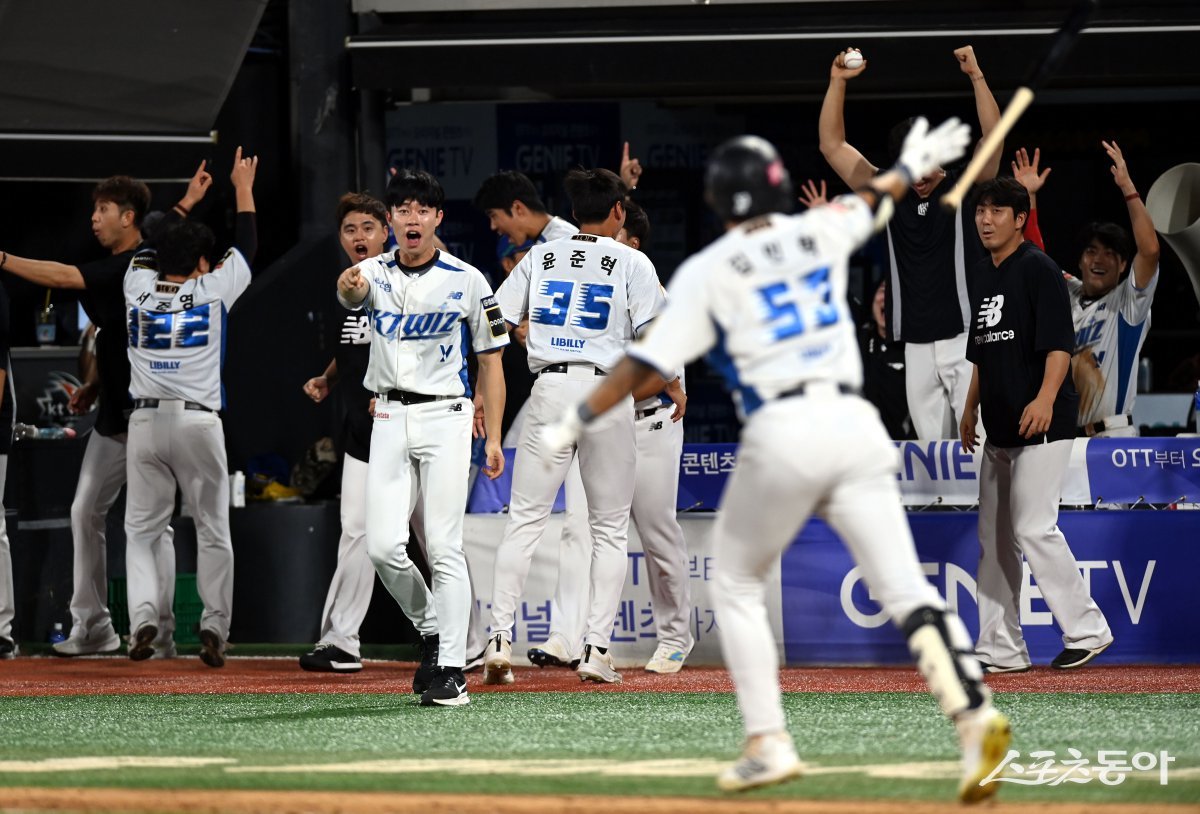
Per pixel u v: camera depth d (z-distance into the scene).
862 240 13.82
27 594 33.59
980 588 26.42
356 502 27.17
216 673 27.89
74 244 40.69
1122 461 28.12
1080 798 13.75
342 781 14.97
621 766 15.76
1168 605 27.67
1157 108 42.28
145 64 34.75
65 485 34.47
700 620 28.31
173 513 33.66
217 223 40.41
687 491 28.67
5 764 16.48
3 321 30.69
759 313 13.12
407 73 34.28
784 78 33.53
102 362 30.27
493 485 29.25
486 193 27.67
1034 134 42.59
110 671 28.38
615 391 13.32
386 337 21.59
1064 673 25.94
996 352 25.44
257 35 40.16
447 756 16.69
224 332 29.44
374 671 27.83
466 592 21.86
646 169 43.56
